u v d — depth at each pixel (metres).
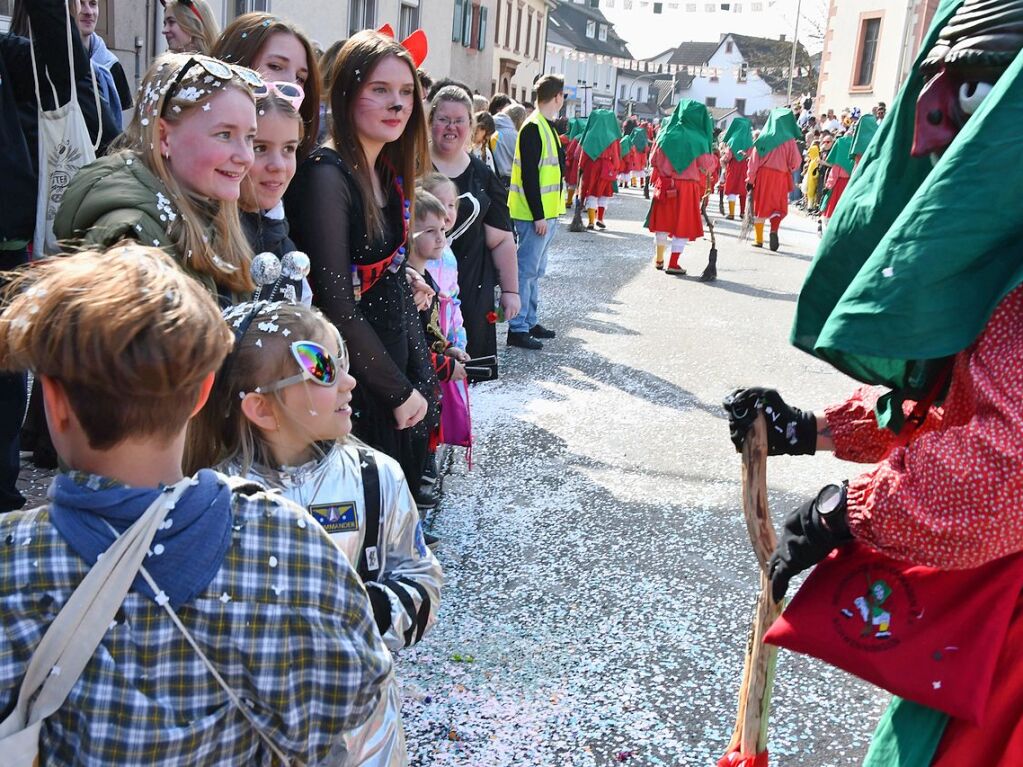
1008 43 1.61
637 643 3.31
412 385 3.32
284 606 1.28
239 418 1.92
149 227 2.10
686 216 11.22
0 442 3.46
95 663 1.20
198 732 1.23
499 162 8.75
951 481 1.51
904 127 1.80
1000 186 1.50
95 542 1.19
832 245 1.91
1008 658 1.64
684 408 6.13
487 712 2.86
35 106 3.66
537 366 6.97
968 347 1.60
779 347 7.93
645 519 4.36
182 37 4.02
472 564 3.82
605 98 75.50
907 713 1.77
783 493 4.79
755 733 2.19
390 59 2.94
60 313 1.14
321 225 2.89
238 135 2.31
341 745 1.51
